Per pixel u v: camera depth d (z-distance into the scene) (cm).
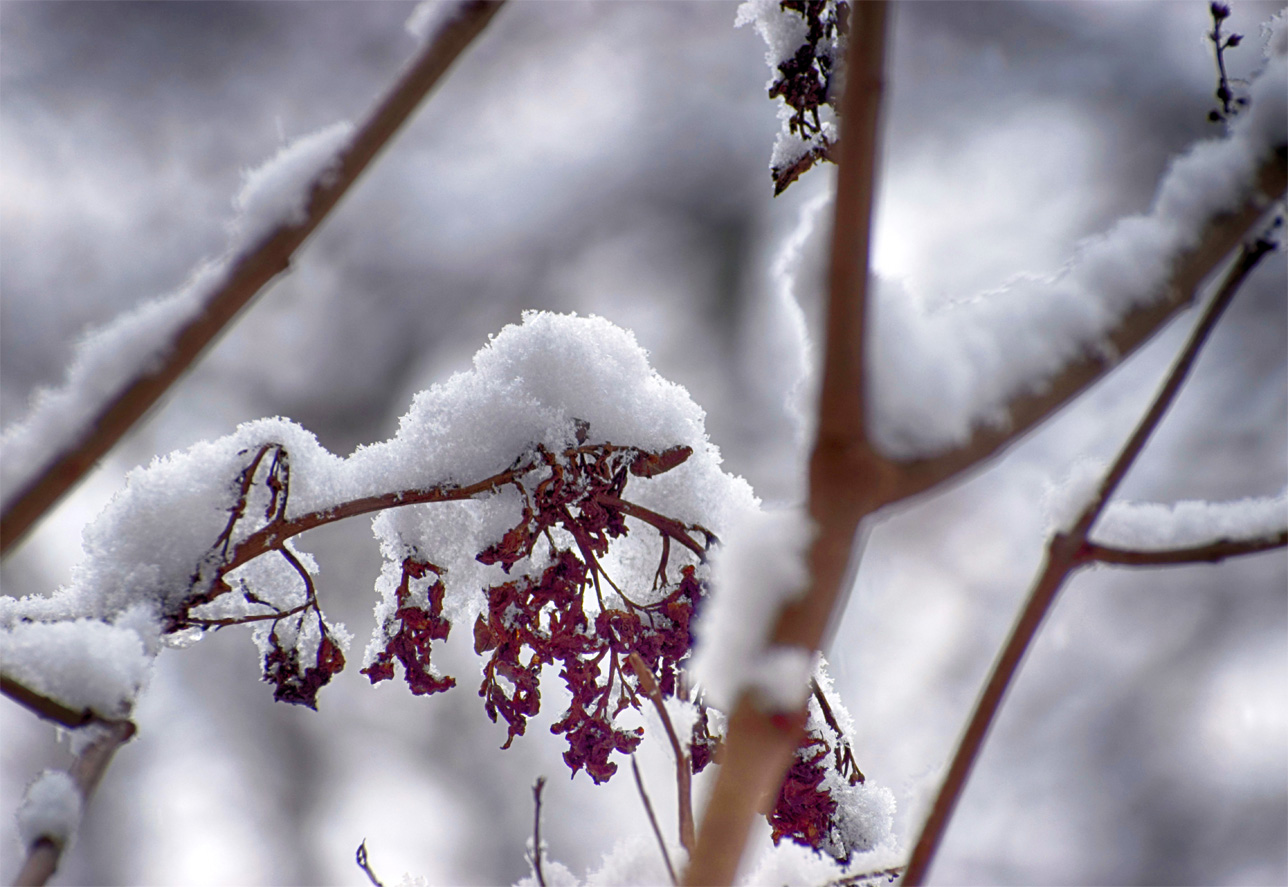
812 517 184
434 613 212
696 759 206
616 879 203
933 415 185
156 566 209
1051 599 190
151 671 200
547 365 214
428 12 190
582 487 212
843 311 184
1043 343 187
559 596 212
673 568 216
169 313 190
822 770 210
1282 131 190
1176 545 190
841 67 211
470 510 213
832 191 187
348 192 190
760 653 183
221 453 211
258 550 209
